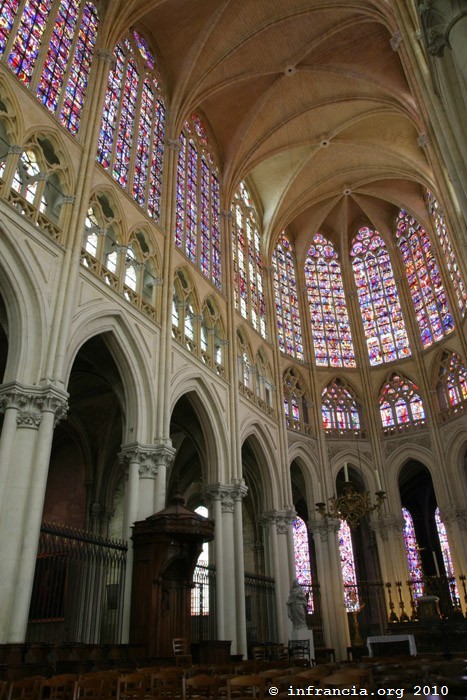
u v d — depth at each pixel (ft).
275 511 91.20
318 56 98.94
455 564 95.20
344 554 110.01
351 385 118.21
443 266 110.32
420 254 121.49
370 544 116.88
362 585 102.47
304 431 108.88
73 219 58.03
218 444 77.92
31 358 49.32
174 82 92.89
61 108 62.85
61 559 50.65
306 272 130.62
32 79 59.62
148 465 60.90
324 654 87.40
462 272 80.02
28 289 50.85
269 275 114.73
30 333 49.88
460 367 104.58
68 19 69.21
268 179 121.08
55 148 59.72
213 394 78.95
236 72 97.76
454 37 31.04
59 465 94.53
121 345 62.49
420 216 120.06
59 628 63.21
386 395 116.06
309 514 102.94
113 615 61.26
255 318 105.29
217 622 68.03
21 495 43.86
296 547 114.73
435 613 87.81
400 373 115.85
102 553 53.47
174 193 82.23
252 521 111.65
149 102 85.56
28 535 42.68
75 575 65.16
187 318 78.74
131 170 74.49
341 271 132.16
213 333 84.58
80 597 63.72
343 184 125.18
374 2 82.53
